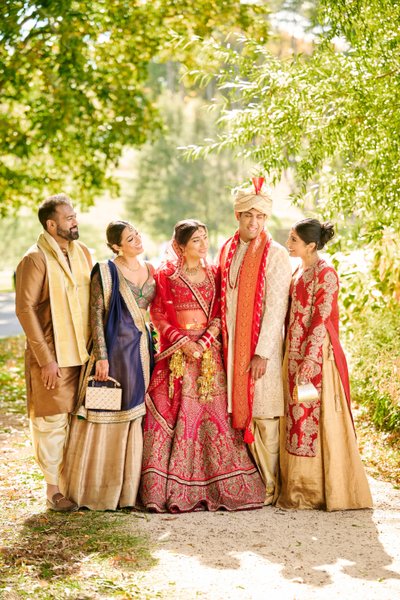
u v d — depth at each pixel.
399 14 6.75
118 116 16.53
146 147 35.88
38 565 4.61
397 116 6.77
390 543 4.96
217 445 5.77
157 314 5.86
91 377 5.65
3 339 16.84
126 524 5.30
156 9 14.82
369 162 7.27
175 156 35.59
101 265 5.74
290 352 5.76
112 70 16.34
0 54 14.05
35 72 15.62
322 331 5.59
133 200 36.25
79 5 13.61
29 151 16.47
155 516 5.48
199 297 5.82
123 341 5.67
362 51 6.95
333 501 5.59
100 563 4.64
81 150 17.31
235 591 4.26
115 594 4.22
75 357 5.64
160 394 5.83
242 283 5.77
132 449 5.67
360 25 6.92
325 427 5.61
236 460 5.78
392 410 7.53
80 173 17.81
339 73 7.05
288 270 5.79
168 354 5.79
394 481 6.35
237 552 4.81
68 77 14.41
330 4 6.89
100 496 5.64
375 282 8.48
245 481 5.75
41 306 5.67
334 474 5.60
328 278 5.63
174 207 35.47
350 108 6.89
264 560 4.68
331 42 7.39
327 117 7.05
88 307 5.76
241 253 5.83
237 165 35.38
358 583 4.36
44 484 6.25
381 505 5.75
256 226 5.76
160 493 5.61
